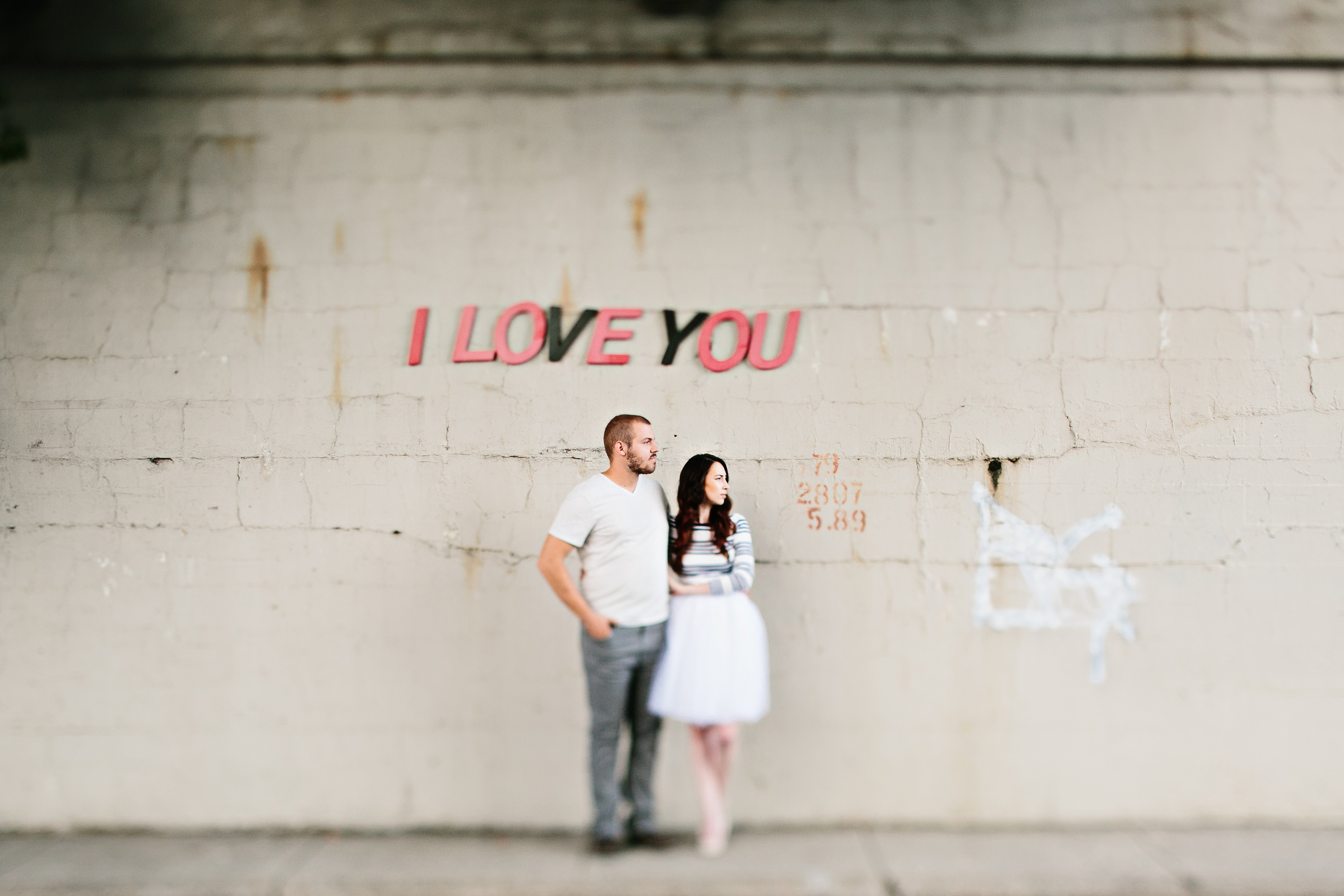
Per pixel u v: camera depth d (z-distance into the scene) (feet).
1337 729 11.65
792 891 10.12
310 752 11.66
